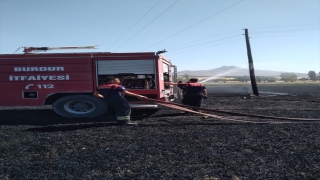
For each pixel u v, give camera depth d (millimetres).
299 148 5656
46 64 9750
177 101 14859
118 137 6863
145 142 6359
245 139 6445
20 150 5973
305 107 12570
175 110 11625
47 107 12859
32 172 4711
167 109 11961
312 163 4801
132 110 11688
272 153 5387
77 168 4844
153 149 5801
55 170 4777
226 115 10219
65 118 9828
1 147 6191
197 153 5477
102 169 4770
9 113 11070
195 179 4277
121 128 7926
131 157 5340
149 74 9906
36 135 7242
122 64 9883
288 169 4566
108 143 6352
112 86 8422
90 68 9812
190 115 10227
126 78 9938
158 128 7852
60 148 6062
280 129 7480
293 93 24375
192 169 4672
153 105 9852
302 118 9234
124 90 8477
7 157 5531
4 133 7492
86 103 9891
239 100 16625
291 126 7859
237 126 7988
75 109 9891
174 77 13102
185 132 7270
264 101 15820
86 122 9031
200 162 4996
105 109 9836
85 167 4883
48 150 5930
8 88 9812
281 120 8984
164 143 6234
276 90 30609
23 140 6754
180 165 4871
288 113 10422
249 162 4930
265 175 4348
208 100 16703
